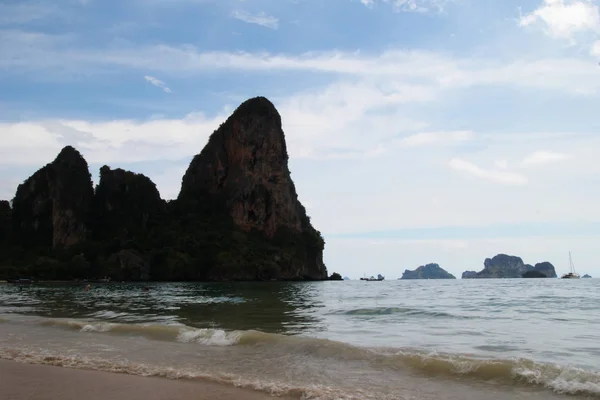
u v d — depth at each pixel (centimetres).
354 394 944
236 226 18012
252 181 18875
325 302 4106
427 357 1212
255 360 1256
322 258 19288
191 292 6581
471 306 3359
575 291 6347
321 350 1351
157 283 12100
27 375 1102
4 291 6825
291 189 19950
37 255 15662
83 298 4831
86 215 17175
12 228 16888
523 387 987
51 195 16925
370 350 1338
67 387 996
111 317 2556
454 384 1017
